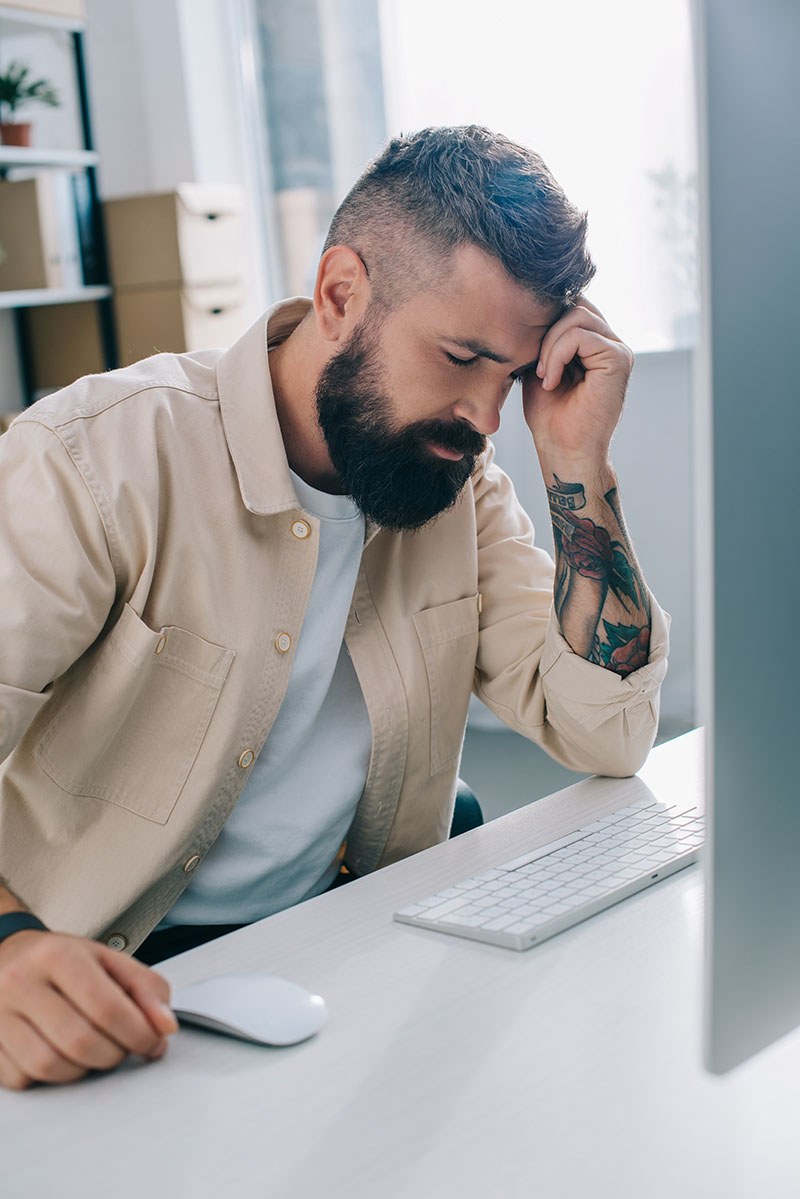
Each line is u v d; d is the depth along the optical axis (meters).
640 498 3.22
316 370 1.12
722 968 0.55
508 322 1.01
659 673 1.14
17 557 0.96
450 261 0.99
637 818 1.01
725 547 0.54
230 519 1.08
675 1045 0.67
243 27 3.57
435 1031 0.70
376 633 1.19
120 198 3.17
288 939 0.84
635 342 3.12
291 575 1.10
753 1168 0.56
